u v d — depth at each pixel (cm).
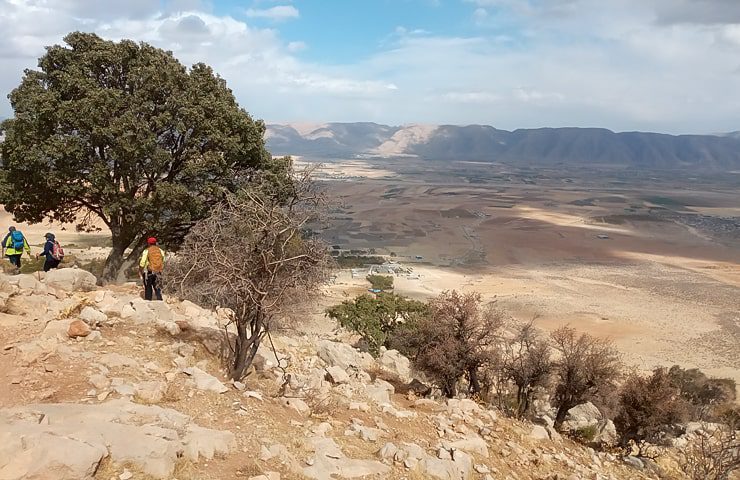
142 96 2423
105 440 604
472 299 2008
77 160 2303
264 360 1280
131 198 2414
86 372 825
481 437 1216
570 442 1488
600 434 1934
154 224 2378
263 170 2697
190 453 655
